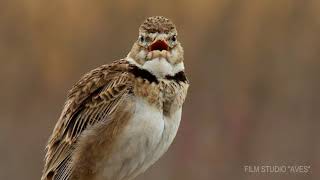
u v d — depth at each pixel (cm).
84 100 973
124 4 2112
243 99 1939
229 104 1900
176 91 956
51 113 1903
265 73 2062
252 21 2158
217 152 1688
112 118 948
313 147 1741
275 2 2180
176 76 961
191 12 2120
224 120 1791
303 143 1759
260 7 2173
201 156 1670
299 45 2133
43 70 2058
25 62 2062
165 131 958
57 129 989
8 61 2062
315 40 2144
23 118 1861
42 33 2108
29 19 2120
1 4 2112
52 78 2044
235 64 2070
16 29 2106
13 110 1909
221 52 2086
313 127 1838
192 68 2036
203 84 2006
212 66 2048
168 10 2108
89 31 2108
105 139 952
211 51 2083
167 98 952
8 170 1681
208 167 1655
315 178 1639
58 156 978
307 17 2175
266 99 1978
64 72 2059
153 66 950
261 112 1897
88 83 976
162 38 955
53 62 2069
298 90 2016
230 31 2127
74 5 2130
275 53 2120
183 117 1797
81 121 969
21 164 1691
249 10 2162
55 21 2117
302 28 2170
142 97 945
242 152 1706
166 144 963
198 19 2116
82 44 2094
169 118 958
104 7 2116
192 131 1728
